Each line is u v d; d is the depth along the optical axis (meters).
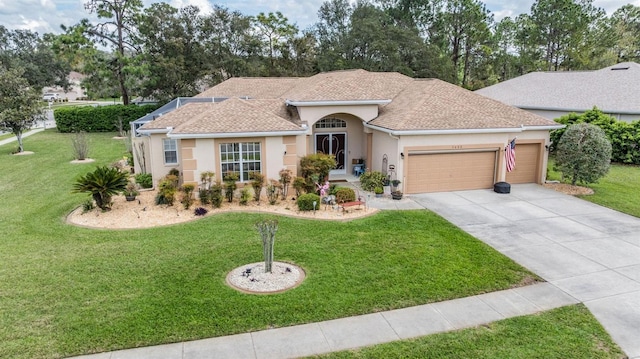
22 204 17.78
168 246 12.83
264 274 10.81
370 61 46.94
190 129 17.34
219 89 28.88
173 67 43.09
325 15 58.34
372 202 18.19
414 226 14.85
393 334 8.38
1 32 84.56
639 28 58.44
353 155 24.06
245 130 17.73
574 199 18.61
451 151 19.58
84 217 15.88
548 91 35.47
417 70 47.53
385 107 23.09
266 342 8.07
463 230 14.55
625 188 20.47
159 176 20.03
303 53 52.31
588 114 27.11
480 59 57.69
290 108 22.98
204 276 10.73
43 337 8.07
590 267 11.55
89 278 10.60
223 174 18.12
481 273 11.10
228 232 14.12
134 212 16.45
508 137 20.20
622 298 9.86
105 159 28.33
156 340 8.05
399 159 19.05
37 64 83.00
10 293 9.80
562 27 52.12
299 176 19.84
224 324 8.59
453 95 22.09
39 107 31.34
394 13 55.06
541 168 21.45
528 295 10.02
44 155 29.91
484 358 7.65
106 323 8.55
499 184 19.66
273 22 52.72
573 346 8.04
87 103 91.75
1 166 26.09
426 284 10.44
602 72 34.34
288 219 15.62
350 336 8.30
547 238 13.77
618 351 7.90
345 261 11.76
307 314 9.02
